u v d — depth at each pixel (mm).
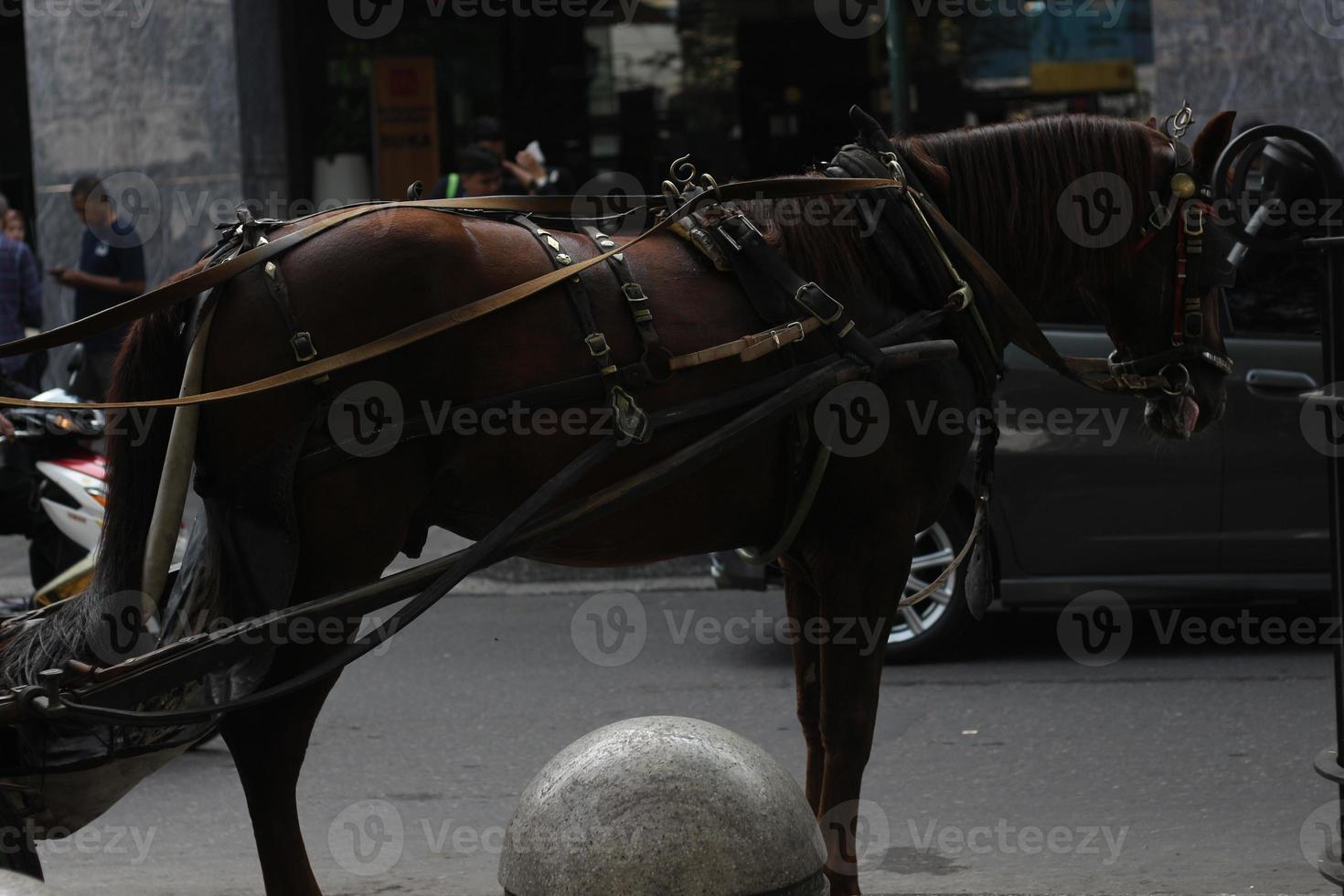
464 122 14406
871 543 4145
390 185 14375
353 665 8047
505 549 3584
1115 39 13078
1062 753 6246
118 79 13312
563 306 3744
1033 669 7582
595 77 14312
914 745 6410
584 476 3744
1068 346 7453
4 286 11750
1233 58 10898
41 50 13430
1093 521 7477
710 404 3797
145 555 3572
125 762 3711
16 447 7016
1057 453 7457
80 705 3371
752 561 4320
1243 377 7434
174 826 5781
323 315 3607
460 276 3682
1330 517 3988
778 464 4043
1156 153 4594
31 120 13586
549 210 4012
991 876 4941
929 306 4262
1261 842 5199
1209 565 7516
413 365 3646
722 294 3922
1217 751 6223
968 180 4480
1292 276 7531
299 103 14086
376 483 3646
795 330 3887
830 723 4199
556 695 7371
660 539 3969
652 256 3932
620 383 3729
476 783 6102
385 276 3625
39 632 3723
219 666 3486
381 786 6074
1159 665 7613
